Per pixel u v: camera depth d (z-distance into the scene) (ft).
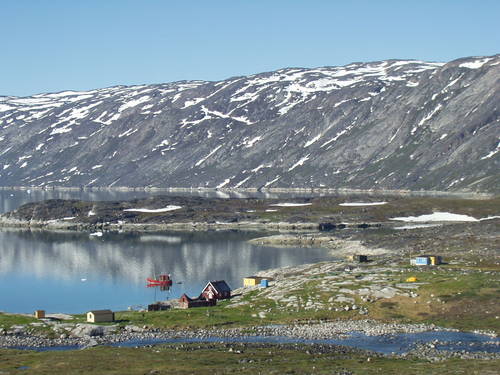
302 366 304.09
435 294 437.99
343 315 414.21
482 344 346.74
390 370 293.64
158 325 403.54
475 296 429.38
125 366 305.73
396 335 370.12
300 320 408.46
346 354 329.93
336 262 625.00
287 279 538.47
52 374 291.99
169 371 295.89
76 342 369.09
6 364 310.24
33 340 371.15
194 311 435.53
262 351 337.52
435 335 368.68
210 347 348.79
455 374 281.74
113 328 395.75
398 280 477.36
